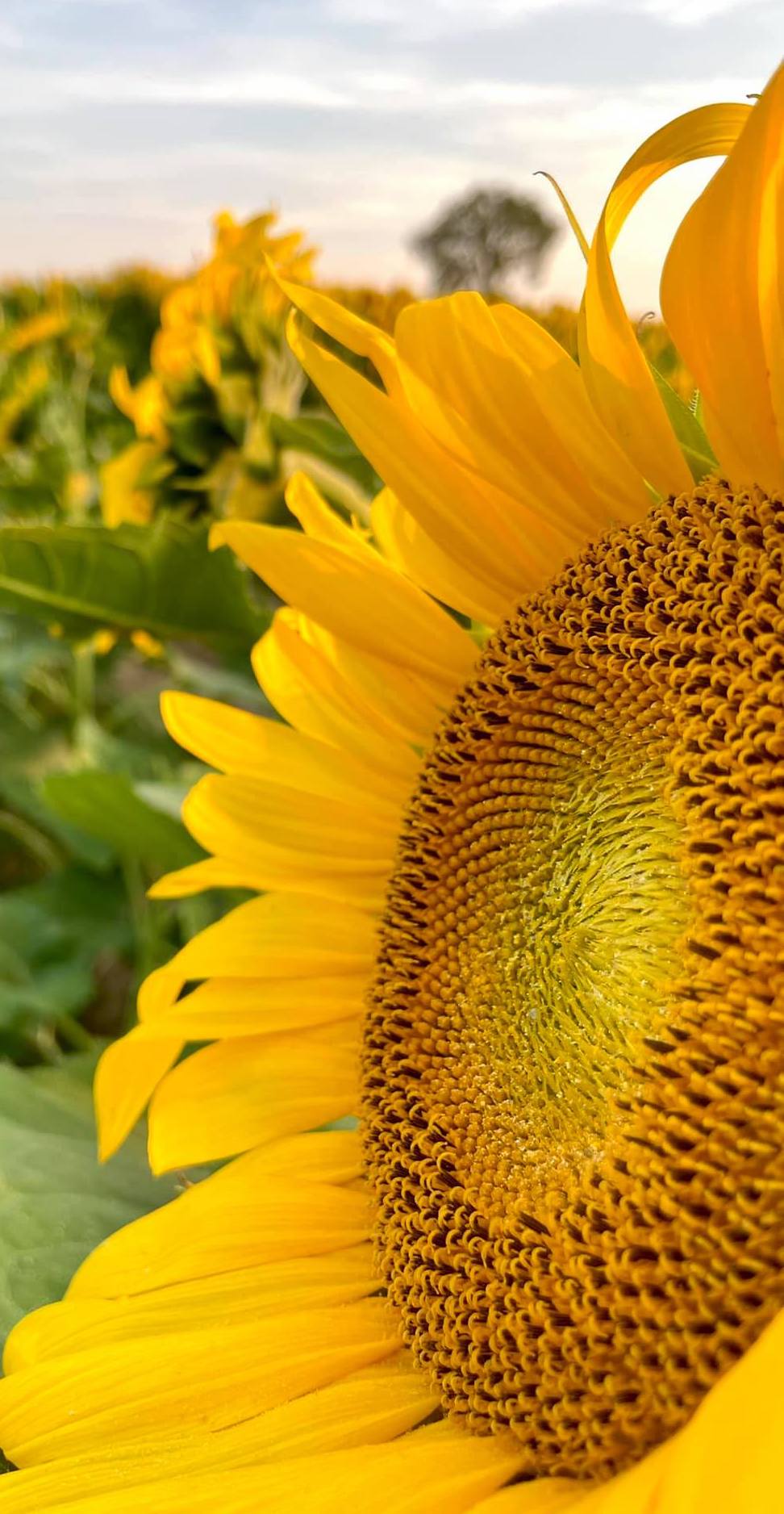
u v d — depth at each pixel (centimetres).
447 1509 29
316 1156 37
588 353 31
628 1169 28
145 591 50
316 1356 33
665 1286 28
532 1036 32
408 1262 33
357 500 51
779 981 27
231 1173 37
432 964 35
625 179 30
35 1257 38
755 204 28
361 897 39
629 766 31
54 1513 30
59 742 86
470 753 35
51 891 74
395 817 39
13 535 49
